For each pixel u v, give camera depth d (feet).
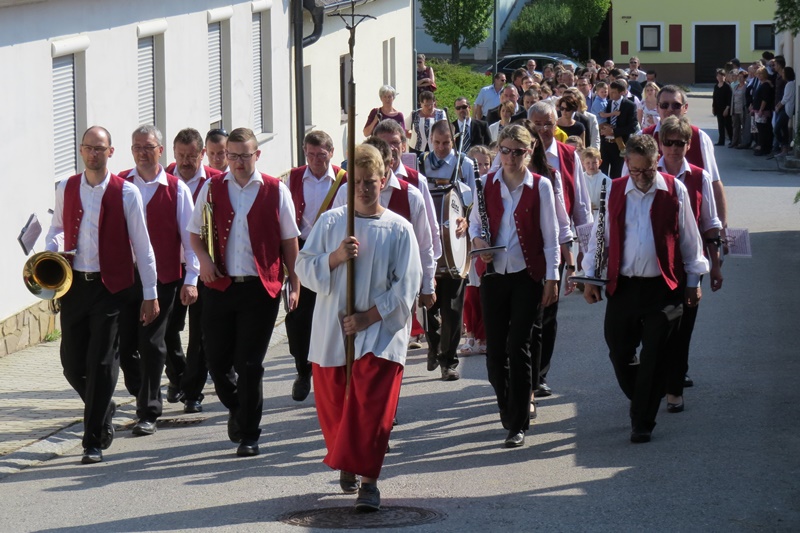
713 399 32.63
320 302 24.41
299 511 24.13
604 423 30.99
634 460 27.35
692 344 39.60
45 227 44.04
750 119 115.75
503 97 56.95
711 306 45.78
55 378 37.50
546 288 29.12
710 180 31.65
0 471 27.78
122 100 50.57
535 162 30.83
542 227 29.04
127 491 26.03
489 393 35.01
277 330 45.24
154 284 29.04
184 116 57.67
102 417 28.48
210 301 28.53
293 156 75.77
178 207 31.32
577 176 34.19
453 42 181.47
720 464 26.73
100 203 28.27
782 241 61.36
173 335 34.55
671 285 28.81
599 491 25.08
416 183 31.78
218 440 30.58
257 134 69.56
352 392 23.73
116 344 28.68
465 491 25.41
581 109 50.70
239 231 28.35
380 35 96.43
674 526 22.68
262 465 28.02
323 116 81.76
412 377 37.32
